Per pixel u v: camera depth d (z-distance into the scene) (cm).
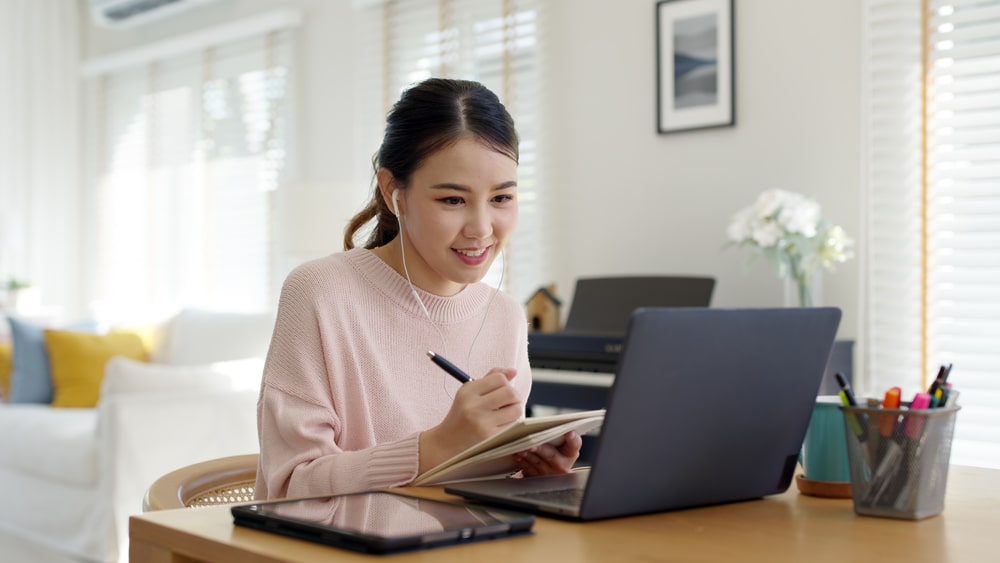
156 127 561
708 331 95
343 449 140
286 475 126
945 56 301
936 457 97
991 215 296
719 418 99
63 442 348
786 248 301
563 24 388
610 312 344
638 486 96
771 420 105
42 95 589
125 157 583
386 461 116
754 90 341
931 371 304
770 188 338
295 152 489
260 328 436
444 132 131
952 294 301
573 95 386
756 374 101
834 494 110
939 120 304
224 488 141
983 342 296
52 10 594
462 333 151
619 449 93
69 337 440
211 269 526
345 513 91
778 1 336
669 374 93
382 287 147
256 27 497
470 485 110
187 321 459
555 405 328
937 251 305
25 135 584
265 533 89
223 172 521
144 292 570
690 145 356
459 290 152
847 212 321
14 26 579
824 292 325
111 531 320
